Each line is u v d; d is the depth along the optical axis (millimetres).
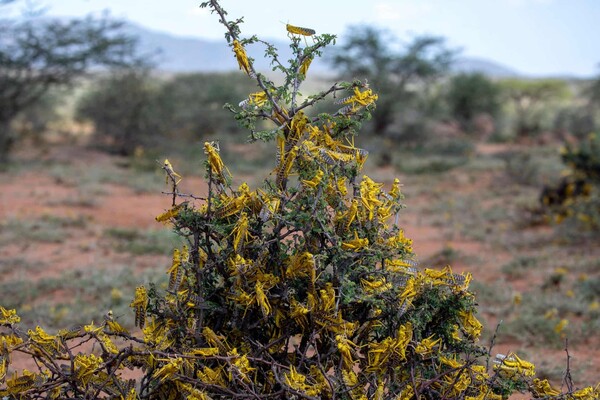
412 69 29797
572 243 9383
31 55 20188
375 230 2518
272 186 2521
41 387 2295
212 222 2439
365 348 2520
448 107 34781
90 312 5559
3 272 7402
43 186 14172
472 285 6770
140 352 2283
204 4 2490
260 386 2387
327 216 2488
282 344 2479
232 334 2492
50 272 7461
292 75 2514
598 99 35656
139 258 8188
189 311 2531
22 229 9453
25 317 5477
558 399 2531
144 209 12172
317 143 2545
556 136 32219
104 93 22438
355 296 2391
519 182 16062
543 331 5512
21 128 25188
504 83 41906
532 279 7504
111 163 19484
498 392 2568
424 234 10375
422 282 2564
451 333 2633
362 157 2543
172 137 23750
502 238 9797
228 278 2469
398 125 27484
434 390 2451
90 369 2289
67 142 23828
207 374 2311
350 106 2537
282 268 2453
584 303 6297
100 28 21781
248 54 2568
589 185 10797
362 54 29516
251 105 2484
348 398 2361
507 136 33406
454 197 14234
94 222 10586
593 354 5148
